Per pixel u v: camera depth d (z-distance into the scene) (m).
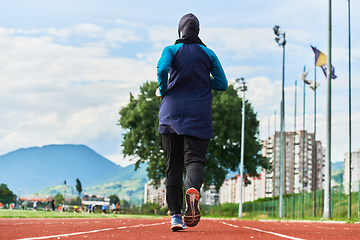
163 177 40.94
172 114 3.71
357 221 14.48
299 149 129.50
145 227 4.27
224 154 43.03
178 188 3.80
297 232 3.78
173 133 3.75
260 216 41.38
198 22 4.04
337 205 24.39
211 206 60.72
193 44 3.92
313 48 25.36
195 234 3.06
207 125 3.73
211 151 41.81
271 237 2.89
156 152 39.72
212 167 41.34
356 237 3.21
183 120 3.68
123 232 3.01
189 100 3.73
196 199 3.41
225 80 4.07
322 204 27.06
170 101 3.76
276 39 31.67
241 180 38.47
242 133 39.66
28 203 78.38
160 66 3.70
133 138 40.44
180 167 3.84
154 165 39.62
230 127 42.28
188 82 3.79
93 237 2.44
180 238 2.58
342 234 3.67
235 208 52.62
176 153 3.80
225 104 41.34
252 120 45.19
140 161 42.06
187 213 3.38
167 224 5.71
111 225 4.58
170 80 3.85
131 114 41.44
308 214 30.98
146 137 40.34
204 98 3.79
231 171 44.41
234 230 3.94
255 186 135.50
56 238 2.30
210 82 3.91
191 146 3.66
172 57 3.81
